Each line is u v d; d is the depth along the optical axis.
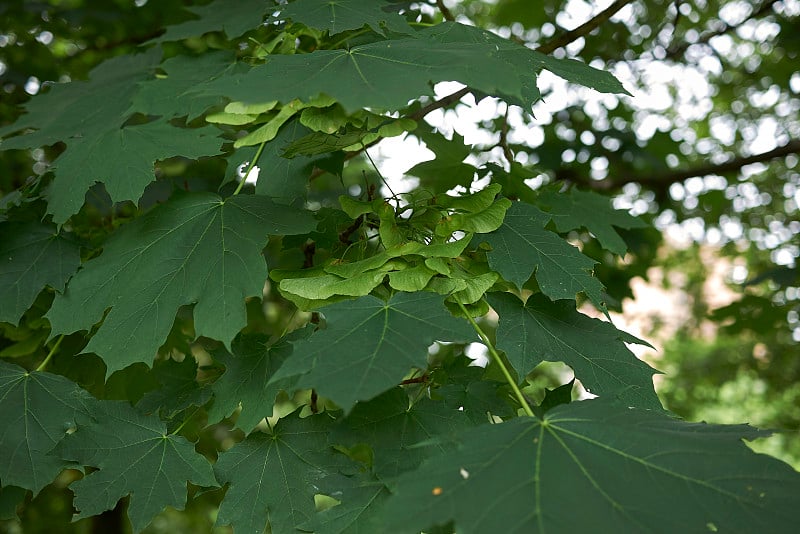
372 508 0.33
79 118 0.47
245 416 0.35
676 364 1.78
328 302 0.34
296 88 0.30
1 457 0.35
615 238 0.50
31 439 0.35
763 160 0.86
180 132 0.39
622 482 0.25
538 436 0.27
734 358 1.69
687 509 0.24
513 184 0.48
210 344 0.44
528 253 0.36
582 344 0.36
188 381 0.40
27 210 0.42
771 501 0.24
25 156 0.84
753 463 0.26
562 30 0.85
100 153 0.38
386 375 0.25
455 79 0.30
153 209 0.39
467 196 0.37
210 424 0.36
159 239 0.37
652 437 0.27
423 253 0.33
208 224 0.37
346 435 0.34
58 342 0.40
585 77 0.39
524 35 1.01
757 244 1.34
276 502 0.35
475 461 0.25
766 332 0.98
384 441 0.34
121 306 0.36
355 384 0.25
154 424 0.36
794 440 1.85
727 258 1.53
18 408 0.36
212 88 0.30
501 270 0.35
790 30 0.89
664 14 0.92
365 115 0.36
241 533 0.35
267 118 0.41
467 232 0.36
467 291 0.34
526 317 0.36
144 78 0.50
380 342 0.27
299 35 0.42
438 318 0.29
